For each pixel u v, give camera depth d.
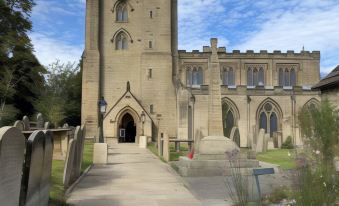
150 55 58.66
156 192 13.90
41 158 9.16
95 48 57.53
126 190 14.30
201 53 63.44
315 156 10.64
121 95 57.91
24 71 45.03
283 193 11.71
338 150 11.20
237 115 56.00
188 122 53.44
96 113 55.91
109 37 58.84
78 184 15.55
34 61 45.50
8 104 42.25
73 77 81.00
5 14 37.91
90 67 57.00
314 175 9.27
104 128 54.19
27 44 42.41
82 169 20.25
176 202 12.12
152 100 57.91
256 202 10.93
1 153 6.39
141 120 53.88
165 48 59.03
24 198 8.04
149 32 59.22
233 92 56.22
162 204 11.82
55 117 58.78
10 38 38.44
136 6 59.53
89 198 12.69
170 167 22.06
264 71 65.31
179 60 63.25
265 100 56.44
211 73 21.98
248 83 65.12
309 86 61.88
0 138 6.37
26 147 8.27
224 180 16.56
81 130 19.14
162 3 59.66
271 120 56.44
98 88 56.91
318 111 11.92
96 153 23.66
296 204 9.15
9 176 6.88
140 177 17.89
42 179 9.46
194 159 18.88
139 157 29.08
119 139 54.78
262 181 15.20
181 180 16.91
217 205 11.65
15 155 7.18
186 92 53.91
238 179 10.77
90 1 58.12
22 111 47.47
